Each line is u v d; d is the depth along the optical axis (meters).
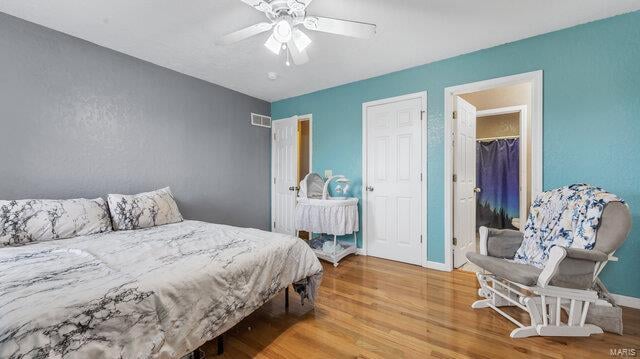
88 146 2.45
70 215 2.05
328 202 3.16
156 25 2.20
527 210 3.73
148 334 1.06
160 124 2.98
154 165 2.93
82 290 1.02
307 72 3.21
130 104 2.73
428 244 3.01
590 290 1.68
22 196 2.11
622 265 2.08
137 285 1.11
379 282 2.58
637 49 2.02
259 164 4.23
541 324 1.69
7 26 2.04
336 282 2.59
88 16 2.07
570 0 1.91
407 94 3.10
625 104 2.06
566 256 1.55
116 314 1.00
